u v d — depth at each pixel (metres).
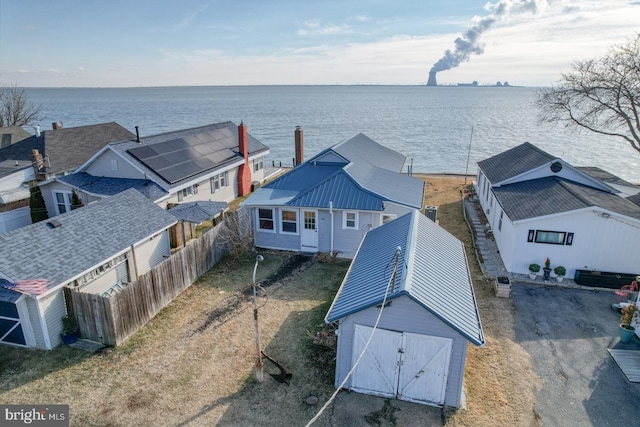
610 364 12.99
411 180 25.30
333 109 160.38
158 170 25.16
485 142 71.56
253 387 11.98
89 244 15.74
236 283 18.38
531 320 15.44
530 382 12.23
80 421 10.72
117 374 12.47
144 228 18.28
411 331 11.04
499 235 22.03
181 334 14.52
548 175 23.33
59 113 156.38
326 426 10.59
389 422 10.72
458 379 11.04
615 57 31.22
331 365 12.94
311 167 24.73
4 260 13.19
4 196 26.34
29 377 12.30
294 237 21.86
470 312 11.56
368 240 16.81
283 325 15.09
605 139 73.25
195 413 11.02
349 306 11.48
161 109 177.12
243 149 32.72
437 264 13.23
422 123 104.69
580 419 10.86
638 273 17.78
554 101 35.97
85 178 25.27
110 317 13.51
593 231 17.72
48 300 13.26
